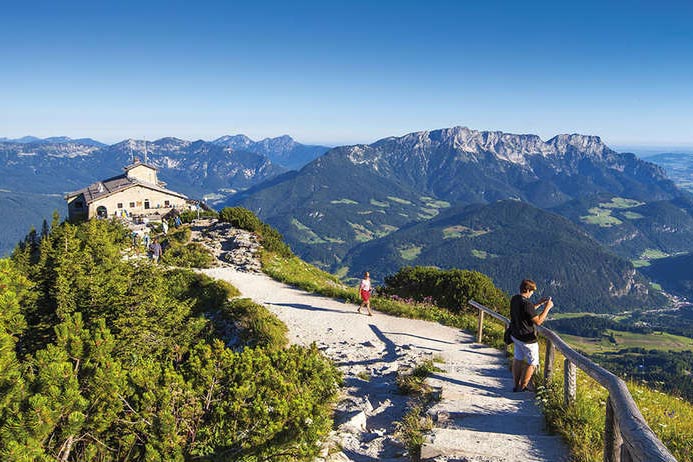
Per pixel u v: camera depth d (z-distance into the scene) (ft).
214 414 20.25
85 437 18.81
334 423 27.50
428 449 21.04
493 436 22.70
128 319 39.45
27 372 20.34
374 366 43.60
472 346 54.24
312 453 20.18
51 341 38.73
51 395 16.52
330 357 47.19
